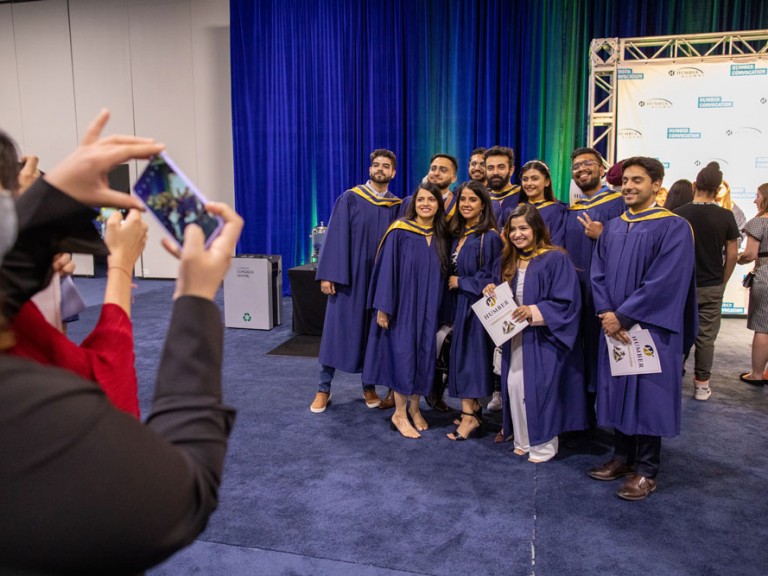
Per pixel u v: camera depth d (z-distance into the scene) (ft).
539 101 25.02
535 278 10.56
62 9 30.68
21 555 1.52
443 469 10.34
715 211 13.42
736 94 21.40
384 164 13.15
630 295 9.22
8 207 1.74
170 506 1.64
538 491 9.54
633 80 21.86
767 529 8.40
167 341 1.98
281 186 27.94
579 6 24.25
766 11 23.04
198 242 2.03
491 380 11.52
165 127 30.40
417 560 7.63
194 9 29.25
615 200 12.48
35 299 3.10
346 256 12.70
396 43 25.95
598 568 7.47
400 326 11.72
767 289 14.42
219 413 1.94
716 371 16.02
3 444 1.49
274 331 20.62
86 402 1.60
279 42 27.12
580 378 10.88
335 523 8.54
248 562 7.60
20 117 32.09
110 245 2.84
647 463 9.40
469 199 11.53
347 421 12.62
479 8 25.20
